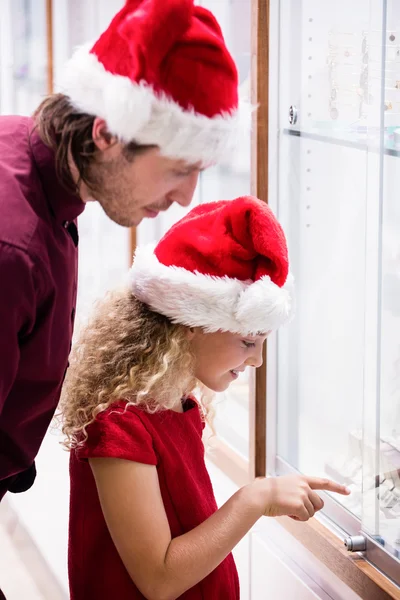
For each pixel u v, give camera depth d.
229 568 1.30
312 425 1.61
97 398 1.19
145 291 1.19
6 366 1.03
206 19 1.03
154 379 1.17
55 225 1.08
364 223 1.44
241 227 1.16
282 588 1.56
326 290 1.55
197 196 2.67
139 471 1.14
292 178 1.59
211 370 1.24
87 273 3.22
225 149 1.03
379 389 1.33
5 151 1.07
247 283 1.17
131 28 0.98
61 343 1.14
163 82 0.97
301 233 1.61
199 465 1.26
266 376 1.63
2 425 1.13
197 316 1.16
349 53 1.40
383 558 1.29
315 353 1.61
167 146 0.99
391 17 1.26
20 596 1.99
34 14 2.96
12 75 3.02
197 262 1.18
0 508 2.40
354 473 1.46
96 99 1.00
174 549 1.13
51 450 2.77
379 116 1.29
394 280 1.29
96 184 1.03
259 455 1.67
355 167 1.44
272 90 1.56
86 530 1.23
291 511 1.18
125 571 1.20
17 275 1.00
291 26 1.53
